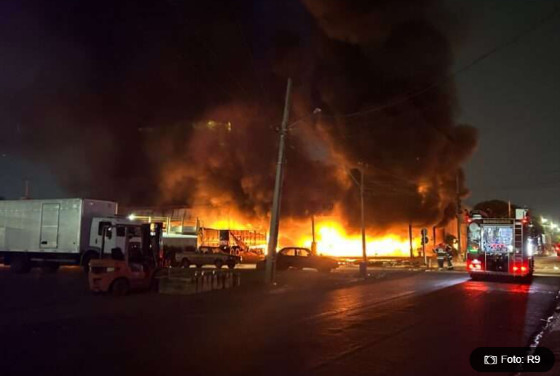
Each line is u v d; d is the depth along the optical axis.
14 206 26.30
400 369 7.02
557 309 13.61
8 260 26.34
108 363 7.37
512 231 23.16
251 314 12.70
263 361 7.48
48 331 10.20
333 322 11.29
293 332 9.99
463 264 40.94
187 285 17.28
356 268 36.09
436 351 8.20
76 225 24.80
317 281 23.28
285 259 31.94
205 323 11.22
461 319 11.74
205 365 7.23
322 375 6.67
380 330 10.23
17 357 7.78
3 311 13.02
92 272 16.64
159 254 19.94
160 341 9.06
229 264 32.72
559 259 59.62
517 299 16.00
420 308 13.79
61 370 6.97
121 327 10.69
